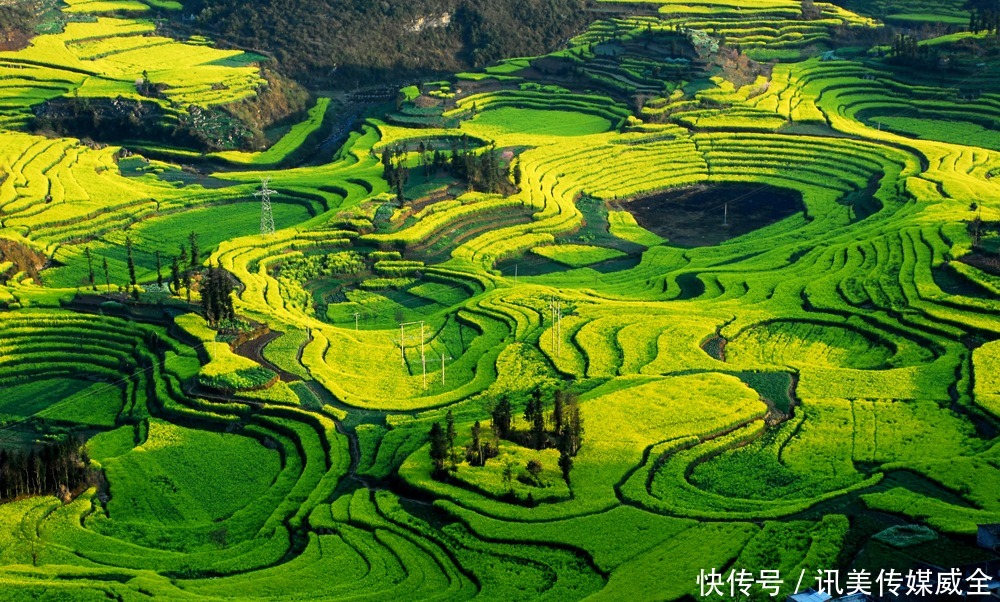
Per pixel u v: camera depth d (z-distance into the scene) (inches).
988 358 7849.4
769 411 7357.3
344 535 6136.8
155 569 5994.1
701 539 5753.0
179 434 7490.2
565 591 5477.4
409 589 5575.8
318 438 7308.1
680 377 7746.1
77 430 7790.4
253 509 6638.8
